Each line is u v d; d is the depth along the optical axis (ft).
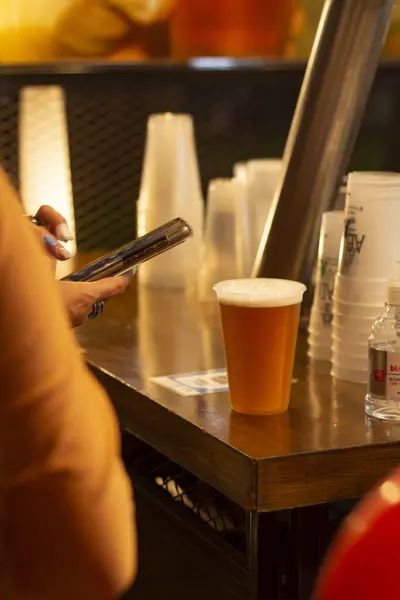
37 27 10.28
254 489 3.32
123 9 10.42
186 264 6.72
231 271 6.15
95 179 10.84
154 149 6.61
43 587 2.35
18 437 2.27
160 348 5.02
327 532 3.66
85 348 5.06
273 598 3.55
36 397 2.26
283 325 3.74
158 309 6.04
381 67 11.19
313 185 5.15
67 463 2.28
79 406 2.32
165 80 10.84
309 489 3.38
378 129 11.41
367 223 4.15
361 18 4.93
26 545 2.31
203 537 3.98
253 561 3.52
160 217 6.59
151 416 4.09
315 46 5.09
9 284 2.25
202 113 11.03
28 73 10.39
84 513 2.30
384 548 1.78
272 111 11.21
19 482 2.27
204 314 5.89
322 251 4.67
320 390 4.16
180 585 4.25
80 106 10.64
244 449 3.40
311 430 3.61
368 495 1.99
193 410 3.90
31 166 9.78
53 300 2.35
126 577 2.40
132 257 3.80
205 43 10.68
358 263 4.22
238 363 3.80
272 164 6.30
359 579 1.79
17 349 2.25
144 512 4.69
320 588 1.89
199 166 11.14
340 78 5.00
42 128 9.78
